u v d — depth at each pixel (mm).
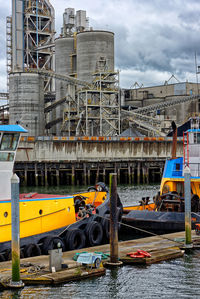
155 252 25484
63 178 93875
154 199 38781
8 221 24188
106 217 30984
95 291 20594
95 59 135125
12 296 19781
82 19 147125
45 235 26766
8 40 143500
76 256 23469
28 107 128625
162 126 125500
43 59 151875
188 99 128500
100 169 90500
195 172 36219
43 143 87562
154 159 93125
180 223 32406
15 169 84688
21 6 140125
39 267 22031
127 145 92812
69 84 122000
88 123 122625
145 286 21344
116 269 23250
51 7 146375
